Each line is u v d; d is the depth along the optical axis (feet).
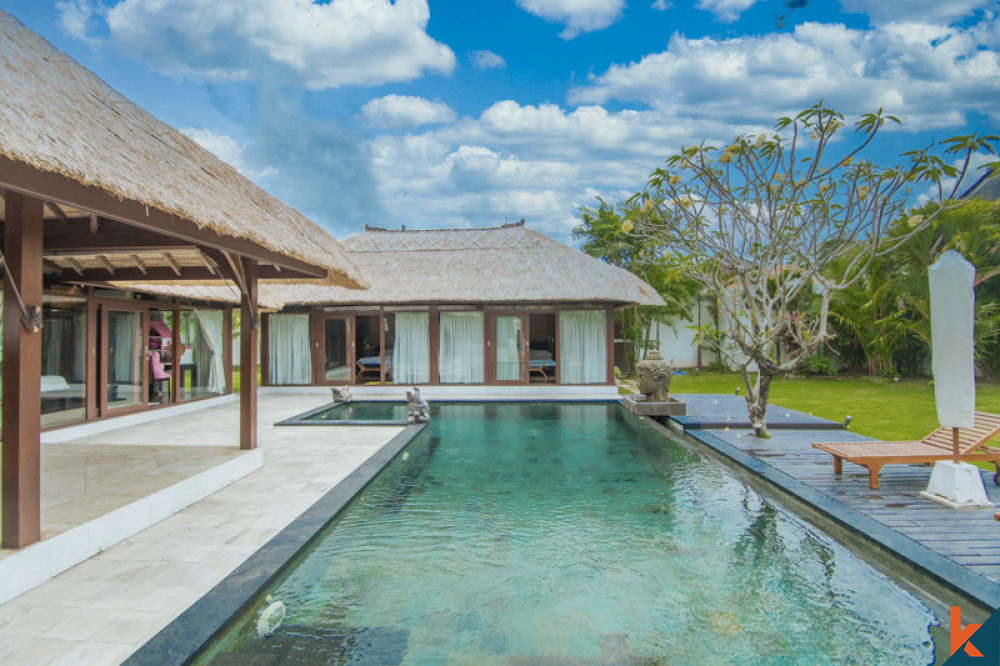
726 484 19.06
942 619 10.27
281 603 10.54
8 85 9.28
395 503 17.03
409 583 11.66
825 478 18.04
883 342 50.19
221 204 14.25
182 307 35.91
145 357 31.83
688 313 64.28
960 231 43.60
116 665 7.97
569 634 9.72
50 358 25.12
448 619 10.20
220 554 12.10
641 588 11.48
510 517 15.81
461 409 37.76
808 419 28.81
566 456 23.35
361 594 11.14
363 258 50.16
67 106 10.92
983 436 16.21
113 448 20.02
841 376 55.52
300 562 12.61
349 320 46.42
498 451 24.35
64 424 25.84
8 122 8.28
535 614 10.43
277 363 46.85
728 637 9.66
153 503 14.07
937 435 18.16
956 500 14.94
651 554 13.21
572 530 14.82
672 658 8.98
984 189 44.83
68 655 8.21
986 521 13.80
